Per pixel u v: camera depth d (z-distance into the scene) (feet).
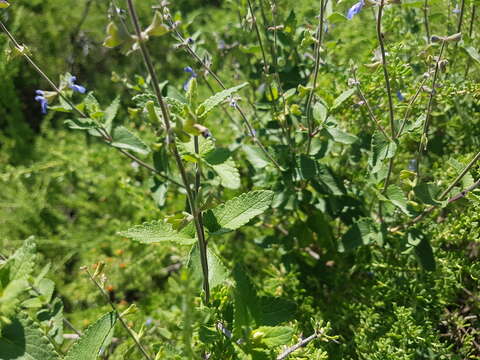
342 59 1.51
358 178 1.30
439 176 1.23
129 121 2.18
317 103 1.12
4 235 1.78
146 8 2.61
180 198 1.69
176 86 2.13
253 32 1.55
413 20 1.46
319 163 1.22
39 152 2.18
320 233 1.32
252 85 1.61
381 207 1.22
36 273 1.70
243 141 1.55
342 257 1.32
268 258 1.55
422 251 1.06
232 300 0.86
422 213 1.07
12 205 1.89
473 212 1.05
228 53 1.64
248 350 0.72
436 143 1.31
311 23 1.37
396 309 0.99
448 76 1.25
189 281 0.60
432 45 0.94
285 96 1.20
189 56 1.33
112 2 0.72
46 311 0.93
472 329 1.08
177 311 1.33
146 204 1.59
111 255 1.86
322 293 1.30
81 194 1.94
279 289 1.24
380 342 0.98
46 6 2.64
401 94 1.20
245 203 0.75
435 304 1.07
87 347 0.74
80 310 1.63
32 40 2.49
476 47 1.28
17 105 2.21
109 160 1.91
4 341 0.63
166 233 0.75
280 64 1.25
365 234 1.10
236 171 0.73
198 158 0.69
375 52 0.92
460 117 1.28
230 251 1.57
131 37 0.58
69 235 1.82
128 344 1.23
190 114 0.60
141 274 1.68
